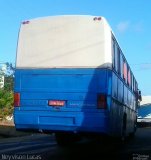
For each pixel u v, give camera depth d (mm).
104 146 18266
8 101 34844
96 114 12961
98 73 13102
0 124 32812
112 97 13469
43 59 13656
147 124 48781
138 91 30672
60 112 13273
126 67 18531
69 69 13352
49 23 13758
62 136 17172
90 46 13273
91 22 13352
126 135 19125
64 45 13516
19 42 13969
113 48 13797
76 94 13195
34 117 13500
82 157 13805
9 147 17234
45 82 13547
